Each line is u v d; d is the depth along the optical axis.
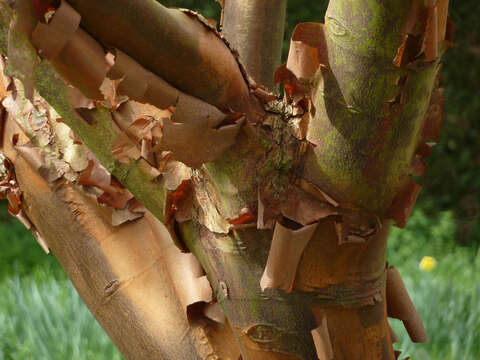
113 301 1.23
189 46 0.99
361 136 1.03
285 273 1.06
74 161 1.23
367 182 1.04
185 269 1.22
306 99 1.05
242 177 1.06
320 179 1.05
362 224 1.06
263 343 1.10
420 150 1.07
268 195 1.05
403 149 1.04
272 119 1.06
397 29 1.00
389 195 1.05
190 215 1.11
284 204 1.05
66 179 1.24
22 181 1.26
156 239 1.23
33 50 0.97
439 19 1.00
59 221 1.24
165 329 1.22
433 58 1.01
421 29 1.00
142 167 1.10
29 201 1.26
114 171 1.11
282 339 1.09
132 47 0.98
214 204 1.08
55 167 1.24
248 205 1.06
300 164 1.05
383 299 1.11
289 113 1.06
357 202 1.05
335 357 1.10
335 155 1.04
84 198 1.23
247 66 1.31
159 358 1.22
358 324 1.09
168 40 0.98
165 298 1.22
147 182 1.11
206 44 1.01
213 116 1.02
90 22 0.96
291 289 1.07
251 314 1.09
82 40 0.97
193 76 1.01
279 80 1.06
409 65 1.00
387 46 1.00
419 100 1.02
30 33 0.96
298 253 1.05
